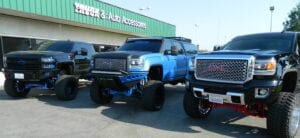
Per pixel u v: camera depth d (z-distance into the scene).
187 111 6.06
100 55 7.11
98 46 20.27
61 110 7.04
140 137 5.00
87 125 5.71
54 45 9.78
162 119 6.29
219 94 5.06
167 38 8.86
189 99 5.97
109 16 18.50
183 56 9.45
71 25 17.31
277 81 4.70
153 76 7.85
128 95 7.22
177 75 8.99
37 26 14.88
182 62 9.32
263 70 4.70
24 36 14.14
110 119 6.23
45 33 15.41
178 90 10.81
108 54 7.06
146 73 7.07
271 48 5.98
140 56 7.00
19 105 7.61
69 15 14.97
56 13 14.11
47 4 13.54
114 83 6.95
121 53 7.05
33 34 14.65
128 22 20.91
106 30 20.48
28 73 7.98
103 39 20.86
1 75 12.02
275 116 4.71
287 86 5.56
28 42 14.40
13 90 8.52
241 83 4.84
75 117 6.35
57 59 8.38
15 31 13.62
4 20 13.05
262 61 4.72
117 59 6.88
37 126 5.60
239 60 4.86
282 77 4.86
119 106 7.63
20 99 8.55
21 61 8.05
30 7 12.57
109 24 18.58
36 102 8.07
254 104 5.05
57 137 4.94
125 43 8.85
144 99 6.88
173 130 5.46
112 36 22.02
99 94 7.62
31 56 8.02
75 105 7.70
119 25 19.77
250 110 5.27
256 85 4.68
